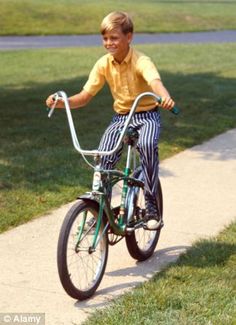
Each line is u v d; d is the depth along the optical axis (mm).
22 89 18812
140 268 6395
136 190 6211
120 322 5184
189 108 15117
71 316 5402
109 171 5734
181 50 29391
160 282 5930
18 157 10273
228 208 8312
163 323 5152
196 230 7488
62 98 5754
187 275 6105
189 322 5164
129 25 5848
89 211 5684
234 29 41656
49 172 9445
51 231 7355
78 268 6027
